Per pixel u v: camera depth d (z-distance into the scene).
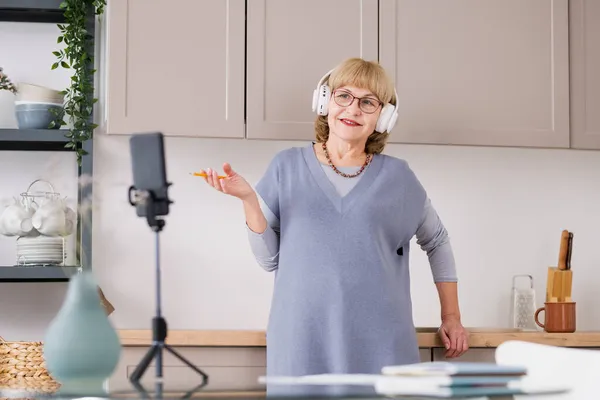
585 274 3.91
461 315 3.83
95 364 1.62
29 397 1.61
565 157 3.93
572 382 2.00
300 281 2.85
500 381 1.62
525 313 3.69
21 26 3.65
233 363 3.15
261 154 3.71
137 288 3.62
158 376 1.74
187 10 3.36
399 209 2.96
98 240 3.59
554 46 3.59
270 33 3.41
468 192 3.85
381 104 3.02
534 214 3.89
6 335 3.54
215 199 3.69
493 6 3.55
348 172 2.97
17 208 3.38
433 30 3.51
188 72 3.35
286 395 1.54
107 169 3.61
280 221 2.98
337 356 2.80
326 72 3.43
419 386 1.57
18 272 3.31
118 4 3.32
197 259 3.67
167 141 3.67
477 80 3.53
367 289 2.84
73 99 3.42
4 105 3.57
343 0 3.45
